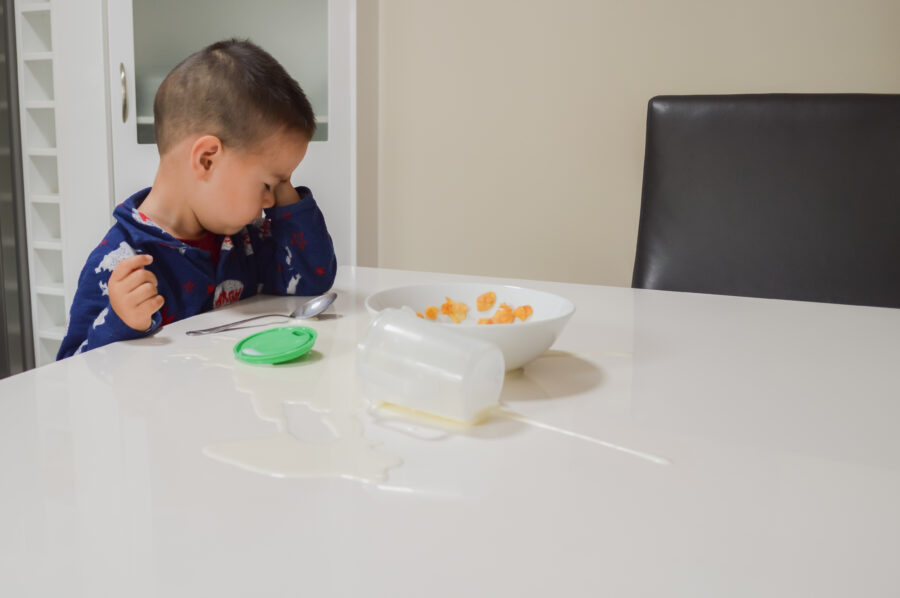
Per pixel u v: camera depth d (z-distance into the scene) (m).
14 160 2.32
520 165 2.07
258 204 1.02
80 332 0.90
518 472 0.46
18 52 2.24
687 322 0.91
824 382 0.67
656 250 1.49
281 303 1.01
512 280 1.21
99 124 2.12
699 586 0.33
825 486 0.45
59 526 0.37
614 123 1.97
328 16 1.98
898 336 0.86
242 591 0.32
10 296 2.39
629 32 1.92
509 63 2.04
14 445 0.48
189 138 0.96
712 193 1.46
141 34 2.04
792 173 1.42
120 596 0.32
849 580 0.34
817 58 1.79
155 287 0.79
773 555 0.36
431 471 0.46
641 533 0.38
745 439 0.52
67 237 2.23
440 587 0.33
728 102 1.46
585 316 0.93
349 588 0.32
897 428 0.55
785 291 1.41
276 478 0.44
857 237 1.38
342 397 0.60
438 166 2.14
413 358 0.54
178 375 0.64
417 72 2.12
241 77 0.94
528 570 0.34
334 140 2.04
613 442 0.51
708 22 1.86
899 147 1.37
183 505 0.40
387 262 2.25
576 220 2.05
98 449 0.48
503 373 0.56
